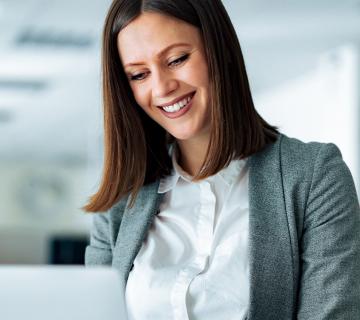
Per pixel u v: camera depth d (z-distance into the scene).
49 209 16.31
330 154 1.22
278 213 1.19
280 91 8.74
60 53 6.53
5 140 13.25
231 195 1.28
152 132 1.37
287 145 1.27
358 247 1.17
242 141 1.26
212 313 1.22
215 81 1.21
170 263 1.29
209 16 1.21
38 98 8.92
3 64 6.80
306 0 5.25
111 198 1.33
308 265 1.18
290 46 6.57
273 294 1.16
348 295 1.12
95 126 7.90
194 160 1.35
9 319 0.79
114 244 1.41
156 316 1.25
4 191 16.06
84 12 5.33
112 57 1.27
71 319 0.80
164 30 1.18
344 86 7.14
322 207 1.18
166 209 1.34
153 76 1.20
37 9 5.24
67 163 16.61
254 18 5.70
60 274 0.81
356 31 6.04
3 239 3.40
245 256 1.23
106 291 0.82
